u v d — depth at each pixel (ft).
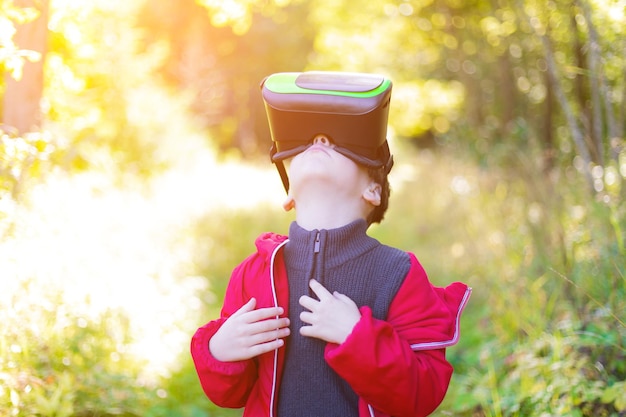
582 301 12.55
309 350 6.27
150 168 29.96
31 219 12.23
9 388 9.93
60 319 11.55
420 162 37.88
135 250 17.31
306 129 6.41
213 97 71.10
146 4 70.23
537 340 12.26
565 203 15.02
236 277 6.73
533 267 14.83
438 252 22.76
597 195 12.82
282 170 6.89
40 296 11.30
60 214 13.71
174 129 34.65
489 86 27.94
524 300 13.57
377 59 36.52
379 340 5.83
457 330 6.32
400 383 5.82
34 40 14.62
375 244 6.42
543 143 20.40
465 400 11.60
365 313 5.89
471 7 26.18
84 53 17.47
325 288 6.25
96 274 13.60
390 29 33.14
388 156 6.77
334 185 6.36
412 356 5.95
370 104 6.21
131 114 29.63
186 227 24.40
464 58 29.30
